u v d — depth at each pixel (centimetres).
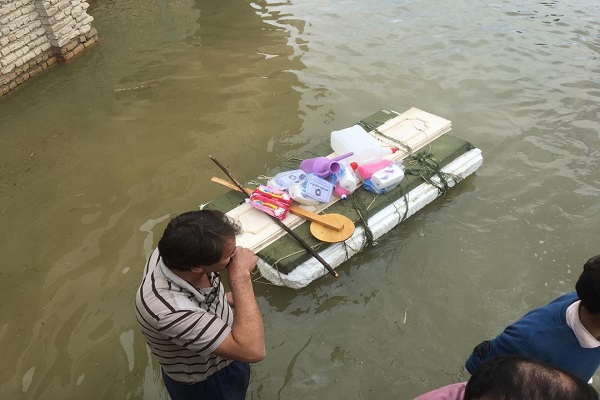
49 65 712
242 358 221
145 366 352
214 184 501
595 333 195
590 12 775
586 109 578
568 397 142
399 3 833
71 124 597
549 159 511
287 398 330
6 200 495
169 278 219
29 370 351
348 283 399
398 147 468
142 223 461
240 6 852
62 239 450
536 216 449
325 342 362
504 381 147
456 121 570
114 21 823
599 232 433
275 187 423
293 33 763
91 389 339
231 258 240
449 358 349
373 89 632
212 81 662
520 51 689
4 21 635
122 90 653
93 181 513
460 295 389
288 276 378
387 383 337
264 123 581
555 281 397
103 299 397
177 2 870
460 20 771
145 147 555
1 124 605
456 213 453
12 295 404
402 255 418
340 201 422
